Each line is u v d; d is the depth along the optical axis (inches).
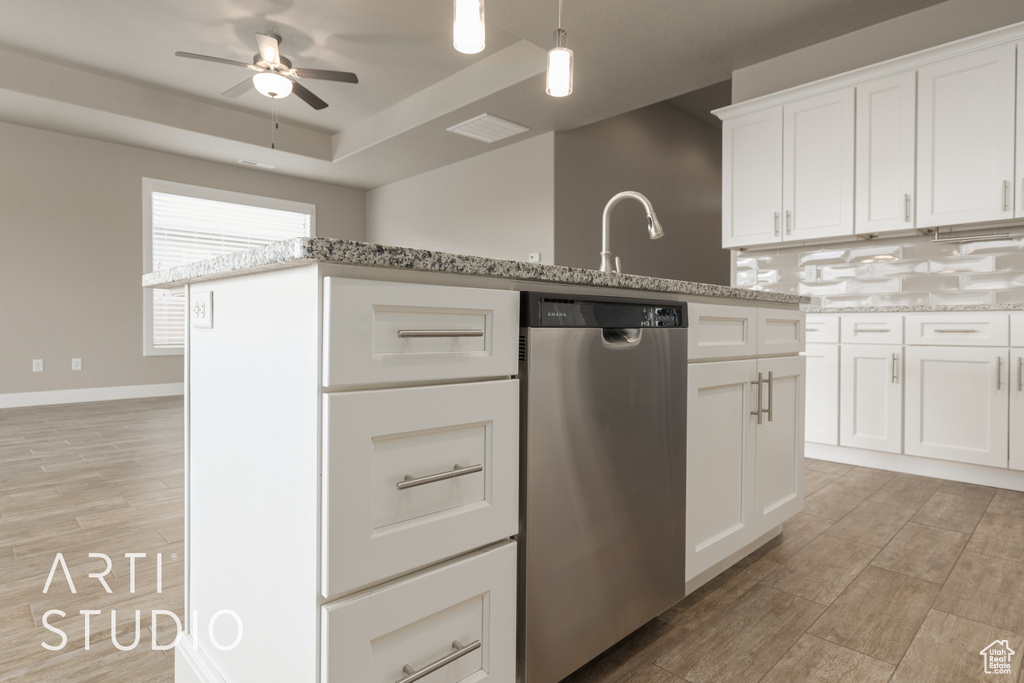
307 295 31.9
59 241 201.6
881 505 94.7
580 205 206.1
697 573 58.4
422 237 255.4
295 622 33.0
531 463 40.8
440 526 35.2
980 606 60.0
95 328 209.3
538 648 41.8
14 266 193.5
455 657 36.3
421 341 34.4
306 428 31.9
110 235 211.8
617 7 119.3
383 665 33.1
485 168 223.6
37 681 46.6
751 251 156.3
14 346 194.1
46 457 122.4
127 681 46.8
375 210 283.3
